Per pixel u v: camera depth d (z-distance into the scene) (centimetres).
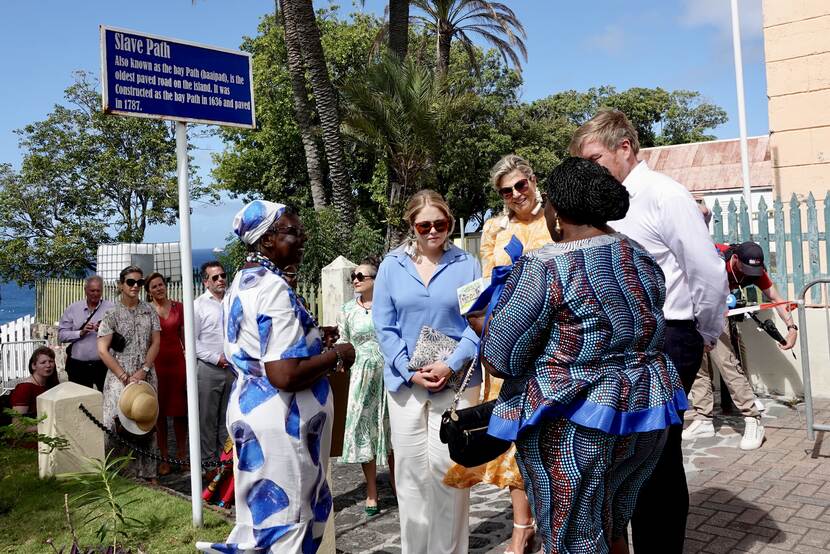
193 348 444
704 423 580
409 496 367
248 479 283
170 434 823
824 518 395
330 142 1852
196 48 433
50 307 1636
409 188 2055
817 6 900
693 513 416
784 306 646
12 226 3388
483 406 268
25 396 620
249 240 293
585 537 237
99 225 3425
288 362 275
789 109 929
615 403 227
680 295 323
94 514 472
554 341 235
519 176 401
